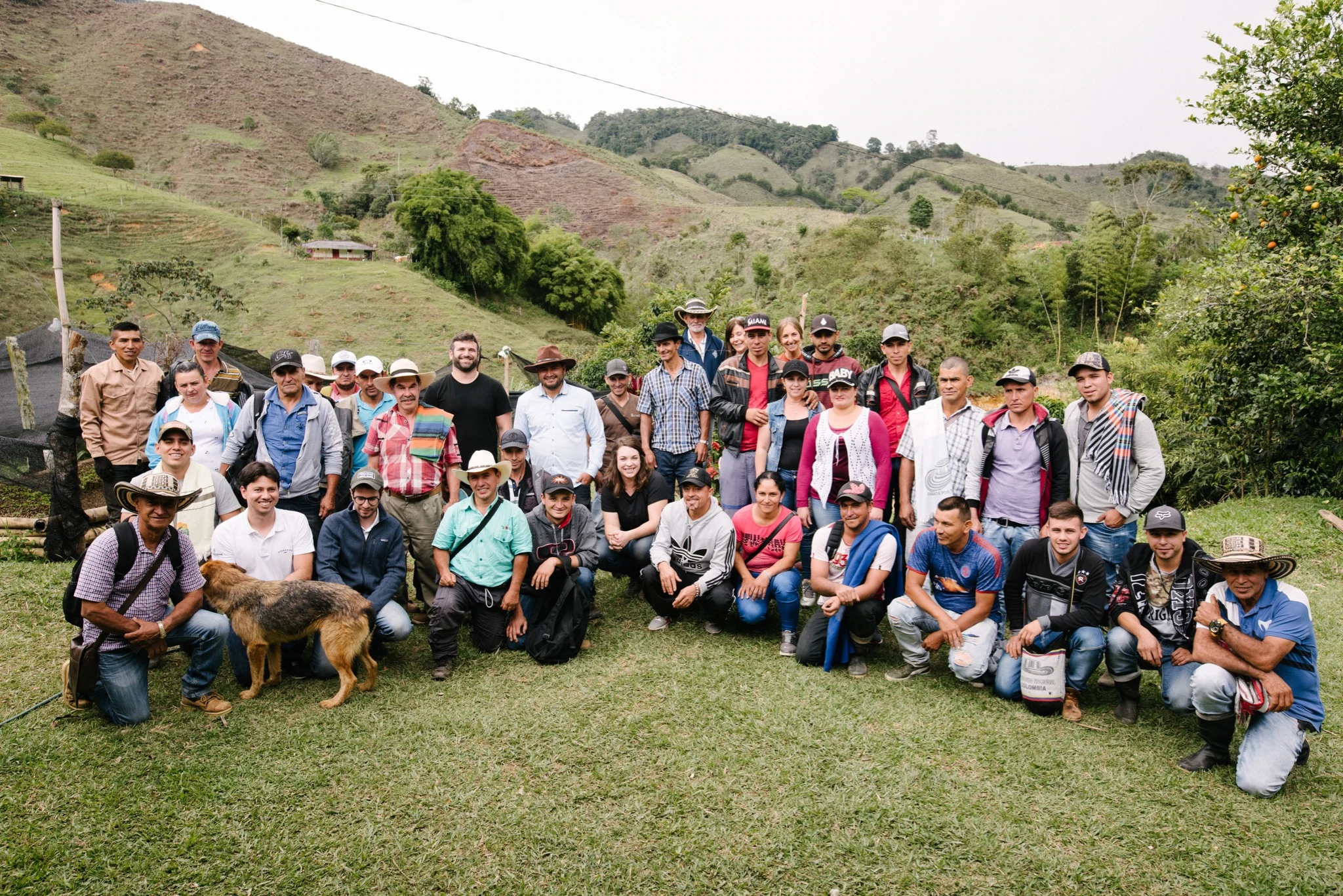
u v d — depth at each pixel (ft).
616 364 22.61
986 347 114.83
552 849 10.87
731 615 19.88
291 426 18.19
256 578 15.85
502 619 17.78
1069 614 14.40
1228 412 31.60
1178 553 13.79
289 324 130.21
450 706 14.92
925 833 11.17
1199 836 11.14
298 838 11.07
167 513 13.70
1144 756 13.25
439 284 163.63
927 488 17.37
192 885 10.21
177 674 16.40
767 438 19.92
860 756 13.19
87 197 176.65
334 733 13.84
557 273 176.14
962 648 15.53
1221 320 29.37
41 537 23.43
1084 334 112.57
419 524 18.52
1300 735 12.19
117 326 19.39
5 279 130.21
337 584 15.33
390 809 11.70
